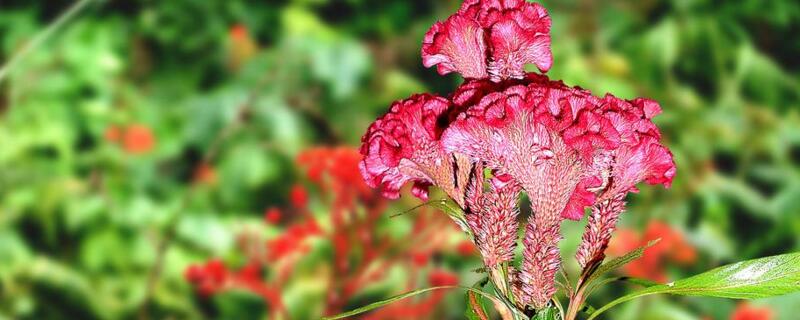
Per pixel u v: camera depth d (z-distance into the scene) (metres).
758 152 1.80
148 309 1.69
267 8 2.02
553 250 0.83
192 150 1.97
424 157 0.85
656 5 1.92
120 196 1.81
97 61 1.95
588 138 0.80
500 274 0.84
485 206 0.84
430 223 1.50
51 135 1.89
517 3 0.87
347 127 1.89
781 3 1.91
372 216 1.52
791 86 1.85
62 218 1.84
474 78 0.88
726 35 1.86
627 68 1.83
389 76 1.90
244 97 1.86
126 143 1.87
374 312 1.55
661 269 1.62
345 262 1.51
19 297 1.76
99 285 1.76
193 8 2.00
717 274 0.85
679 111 1.80
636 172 0.83
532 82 0.84
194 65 2.02
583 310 0.88
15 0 2.01
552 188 0.82
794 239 1.75
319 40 1.83
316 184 1.81
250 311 1.77
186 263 1.75
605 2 1.87
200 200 1.80
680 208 1.72
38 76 1.94
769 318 1.47
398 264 1.60
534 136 0.81
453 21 0.87
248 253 1.65
